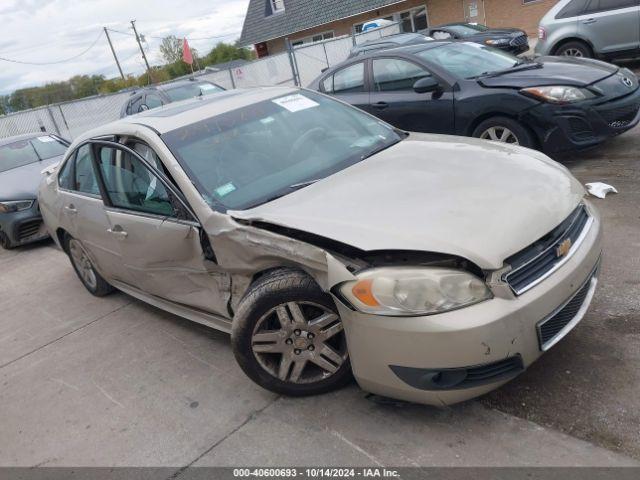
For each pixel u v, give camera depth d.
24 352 4.66
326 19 28.31
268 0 31.41
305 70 21.50
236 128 3.76
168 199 3.49
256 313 2.93
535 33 22.86
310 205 3.00
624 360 2.92
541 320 2.54
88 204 4.43
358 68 7.39
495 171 3.10
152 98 12.52
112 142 3.98
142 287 4.29
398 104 6.90
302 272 2.88
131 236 3.87
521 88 5.91
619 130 5.92
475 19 24.14
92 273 5.32
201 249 3.30
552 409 2.71
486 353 2.42
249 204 3.23
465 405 2.85
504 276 2.48
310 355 2.99
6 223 7.73
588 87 5.79
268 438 2.91
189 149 3.54
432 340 2.42
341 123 4.06
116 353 4.23
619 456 2.37
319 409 3.03
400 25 24.95
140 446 3.09
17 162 9.06
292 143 3.75
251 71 20.00
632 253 3.99
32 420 3.60
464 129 6.45
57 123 17.52
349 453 2.69
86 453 3.14
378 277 2.52
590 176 5.77
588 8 9.64
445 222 2.63
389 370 2.58
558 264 2.67
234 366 3.66
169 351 4.07
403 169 3.28
